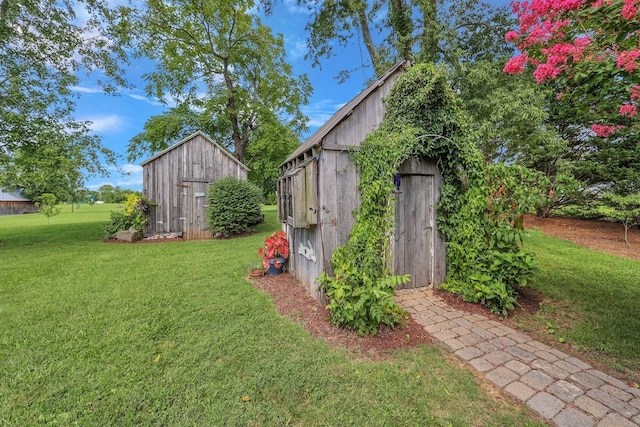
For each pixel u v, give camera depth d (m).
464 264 4.01
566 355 2.58
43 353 2.55
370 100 3.88
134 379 2.20
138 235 9.02
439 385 2.18
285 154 15.38
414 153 3.82
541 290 4.04
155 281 4.64
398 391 2.11
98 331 2.96
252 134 16.20
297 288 4.36
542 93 7.92
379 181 3.35
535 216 11.01
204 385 2.14
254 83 15.98
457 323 3.23
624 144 8.05
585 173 8.73
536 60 3.06
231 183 9.95
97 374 2.26
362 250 3.35
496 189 3.87
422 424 1.82
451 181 4.23
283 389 2.12
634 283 4.23
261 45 14.75
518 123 8.32
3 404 1.94
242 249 7.47
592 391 2.08
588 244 6.97
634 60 2.17
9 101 7.79
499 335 2.95
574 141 9.16
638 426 1.75
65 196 8.69
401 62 4.02
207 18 13.11
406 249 4.16
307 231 4.20
